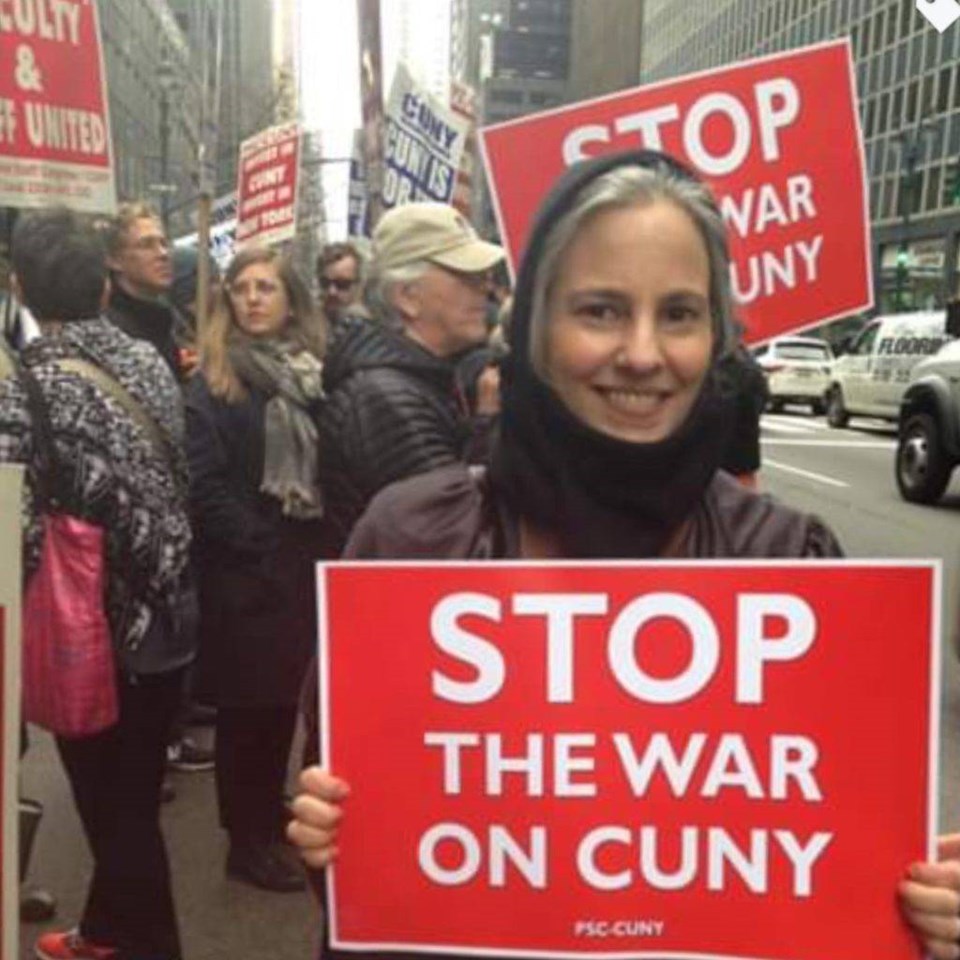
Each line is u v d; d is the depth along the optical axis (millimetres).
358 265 6434
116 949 2951
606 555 1453
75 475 2619
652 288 1411
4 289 5426
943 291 39562
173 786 4520
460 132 9977
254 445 3482
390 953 1473
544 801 1450
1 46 3646
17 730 1643
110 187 3977
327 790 1454
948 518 11211
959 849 1445
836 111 3262
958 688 5617
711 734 1434
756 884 1434
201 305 7000
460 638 1452
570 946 1450
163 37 49250
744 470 3688
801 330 3324
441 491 1550
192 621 2863
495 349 3230
